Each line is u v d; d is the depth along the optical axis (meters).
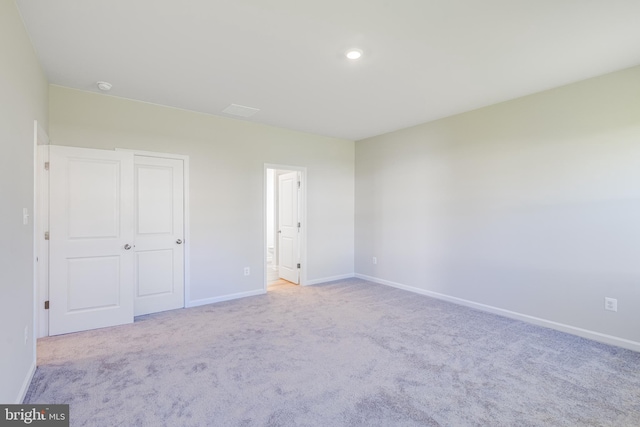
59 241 3.11
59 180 3.12
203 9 2.02
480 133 3.92
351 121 4.52
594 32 2.28
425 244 4.60
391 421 1.85
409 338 3.04
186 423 1.82
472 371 2.43
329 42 2.42
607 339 2.95
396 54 2.60
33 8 1.99
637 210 2.79
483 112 3.89
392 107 3.90
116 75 2.99
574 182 3.15
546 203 3.35
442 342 2.96
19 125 2.02
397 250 5.03
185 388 2.18
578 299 3.13
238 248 4.46
